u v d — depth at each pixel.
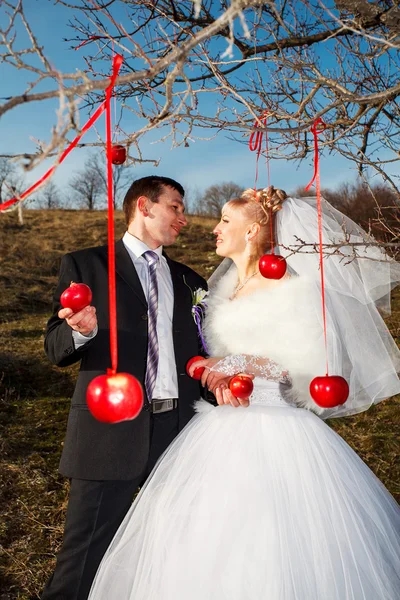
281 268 2.08
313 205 2.66
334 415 2.57
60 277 2.69
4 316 9.62
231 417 2.40
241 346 2.42
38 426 5.16
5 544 3.38
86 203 33.44
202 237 16.98
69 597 2.36
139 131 1.60
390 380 2.52
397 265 2.58
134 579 2.22
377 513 2.26
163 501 2.29
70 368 6.80
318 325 2.35
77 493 2.46
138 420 2.51
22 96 1.01
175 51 1.12
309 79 1.69
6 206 1.14
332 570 2.02
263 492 2.15
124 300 2.63
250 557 2.02
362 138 2.76
